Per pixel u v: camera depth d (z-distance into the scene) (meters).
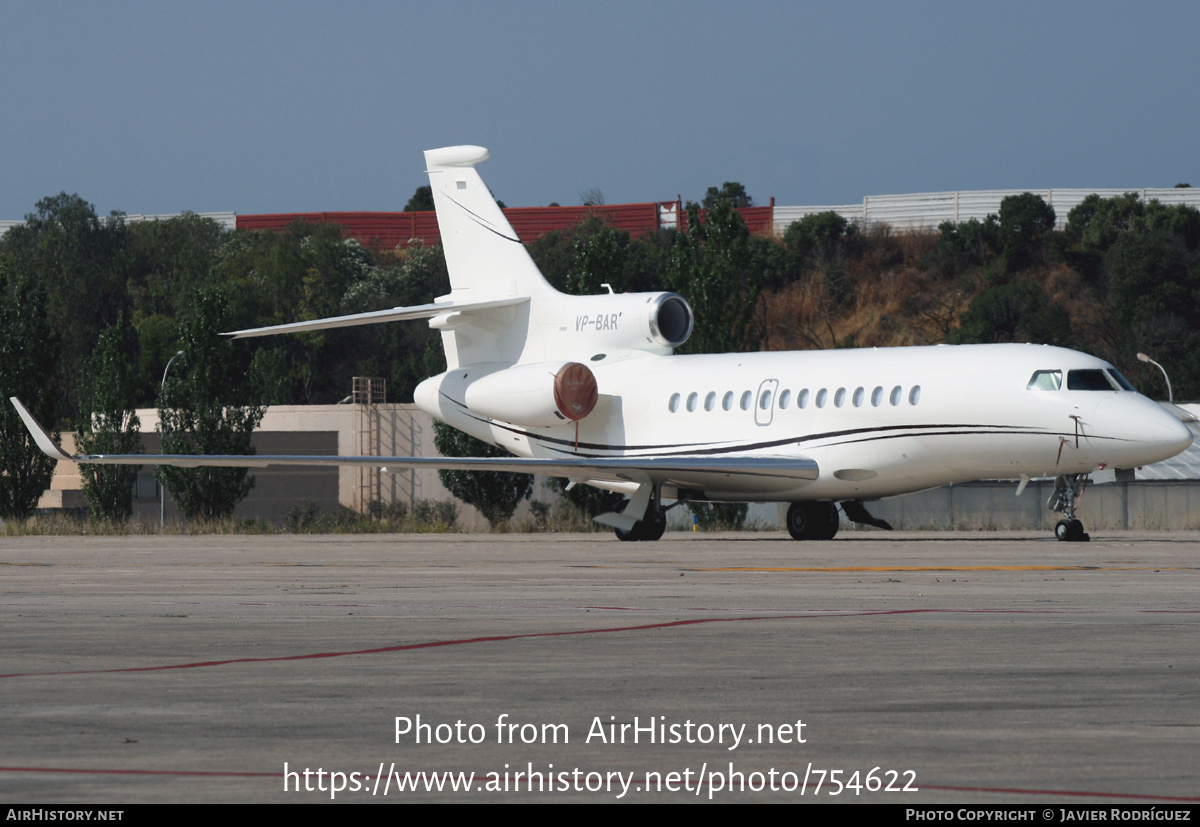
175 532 127.25
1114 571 53.75
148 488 183.25
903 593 42.59
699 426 91.69
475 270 103.62
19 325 138.75
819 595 41.91
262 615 36.19
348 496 169.25
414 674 24.42
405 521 133.75
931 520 124.50
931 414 81.62
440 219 104.88
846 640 29.38
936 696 21.73
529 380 95.12
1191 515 119.00
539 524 126.38
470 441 131.12
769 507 128.00
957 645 28.39
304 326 89.81
